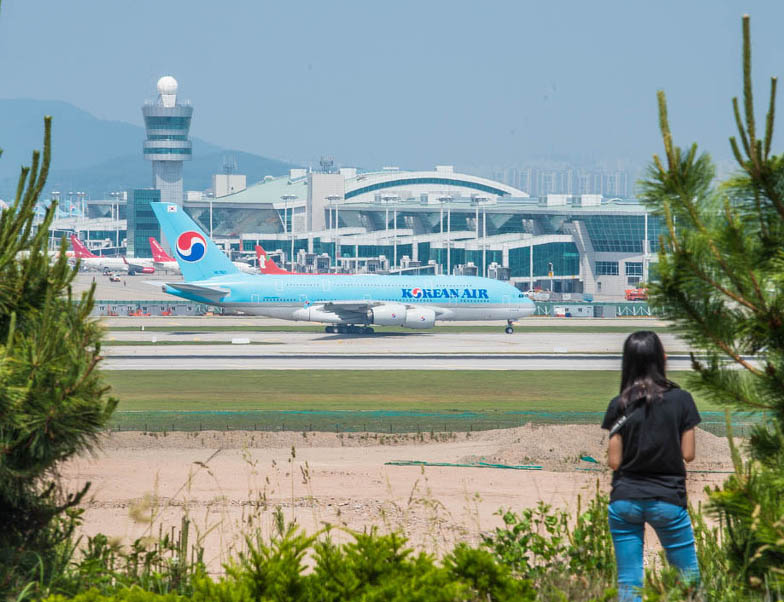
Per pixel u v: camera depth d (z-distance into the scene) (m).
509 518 47.59
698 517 46.72
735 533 36.53
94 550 41.84
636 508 37.22
